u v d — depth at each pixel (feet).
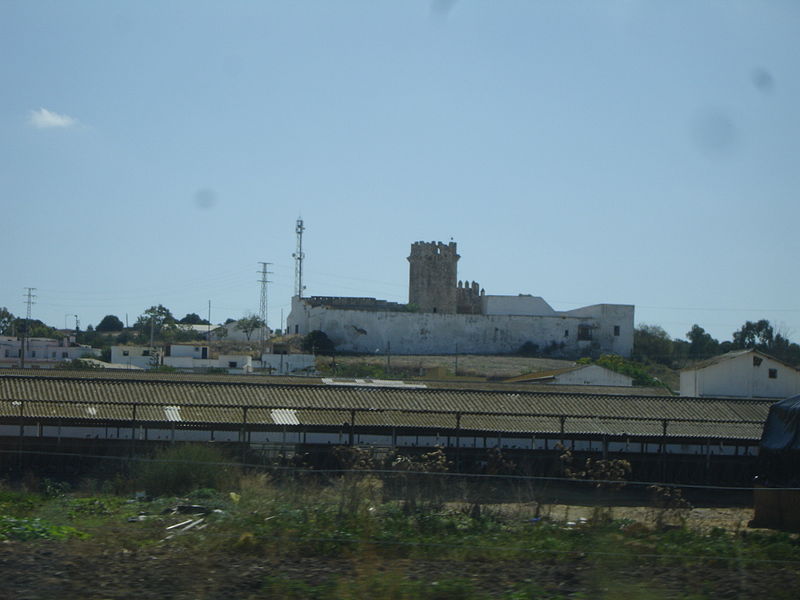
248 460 124.88
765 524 87.66
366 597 38.14
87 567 43.34
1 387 132.87
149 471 90.27
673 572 45.60
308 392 145.69
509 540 55.26
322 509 59.06
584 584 42.24
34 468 118.42
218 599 37.68
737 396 214.90
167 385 142.31
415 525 58.65
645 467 140.97
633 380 259.19
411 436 139.13
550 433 138.41
